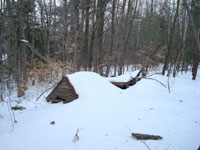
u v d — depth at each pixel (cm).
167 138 254
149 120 325
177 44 1487
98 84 530
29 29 1012
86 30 1098
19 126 365
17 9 768
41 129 315
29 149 253
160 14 1683
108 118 342
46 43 1195
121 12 1229
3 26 547
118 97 482
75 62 837
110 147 235
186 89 671
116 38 1351
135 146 234
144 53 1363
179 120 321
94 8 1009
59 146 249
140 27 1773
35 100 555
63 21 1052
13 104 555
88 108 396
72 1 875
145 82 680
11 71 555
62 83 502
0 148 272
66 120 343
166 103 444
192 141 242
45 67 927
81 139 263
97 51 1059
